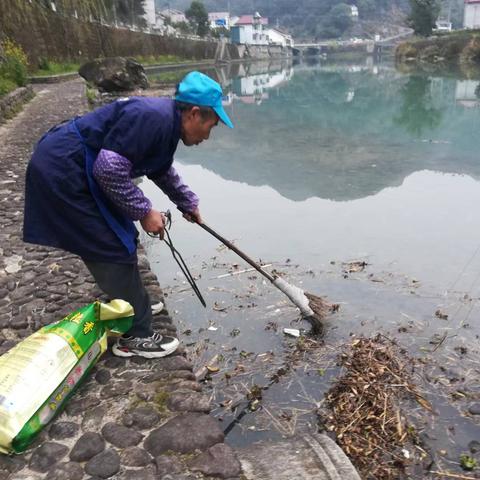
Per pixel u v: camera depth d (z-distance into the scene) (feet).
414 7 179.22
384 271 13.71
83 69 70.79
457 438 7.90
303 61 247.09
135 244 7.93
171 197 9.07
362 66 162.81
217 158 29.53
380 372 9.36
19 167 21.47
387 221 17.93
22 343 7.28
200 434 6.58
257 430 8.30
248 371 9.78
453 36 139.44
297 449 6.51
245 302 12.35
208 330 11.21
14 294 10.77
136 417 6.93
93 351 7.80
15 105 38.47
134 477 5.98
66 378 7.07
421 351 10.12
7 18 63.46
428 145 31.40
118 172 6.75
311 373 9.64
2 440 6.17
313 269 13.99
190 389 7.53
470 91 64.49
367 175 24.61
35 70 70.64
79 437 6.63
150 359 8.28
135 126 6.69
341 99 61.93
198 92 6.88
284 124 42.29
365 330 10.93
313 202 20.65
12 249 13.14
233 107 55.88
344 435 8.00
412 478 7.21
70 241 7.45
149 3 214.48
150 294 10.76
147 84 73.92
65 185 7.08
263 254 15.21
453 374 9.38
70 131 7.12
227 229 17.61
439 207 19.39
